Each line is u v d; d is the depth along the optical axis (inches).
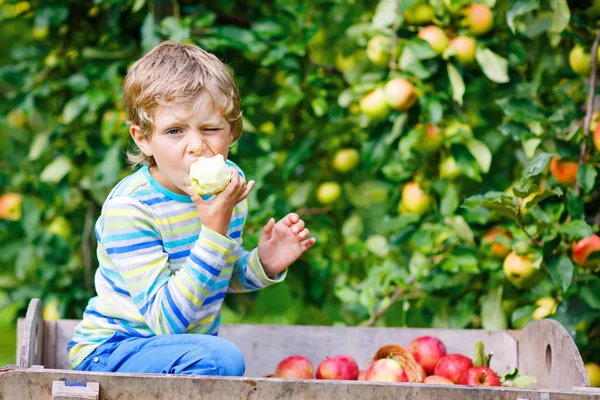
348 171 141.3
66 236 149.3
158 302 79.0
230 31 134.0
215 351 79.1
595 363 120.0
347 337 106.0
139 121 83.0
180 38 129.5
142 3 133.0
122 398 70.5
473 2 122.9
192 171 78.4
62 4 144.2
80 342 86.1
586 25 121.4
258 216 132.0
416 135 123.0
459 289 127.6
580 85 129.3
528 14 127.3
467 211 125.6
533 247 112.6
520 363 100.8
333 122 137.8
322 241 140.9
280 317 178.2
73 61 148.6
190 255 79.0
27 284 153.3
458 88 122.1
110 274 85.5
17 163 163.0
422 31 123.6
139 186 85.0
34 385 70.5
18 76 149.9
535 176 116.3
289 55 137.2
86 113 146.6
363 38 138.6
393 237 131.5
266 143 135.3
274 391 70.2
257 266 92.7
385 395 70.1
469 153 123.0
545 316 114.8
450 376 98.9
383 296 131.4
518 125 121.1
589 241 111.3
